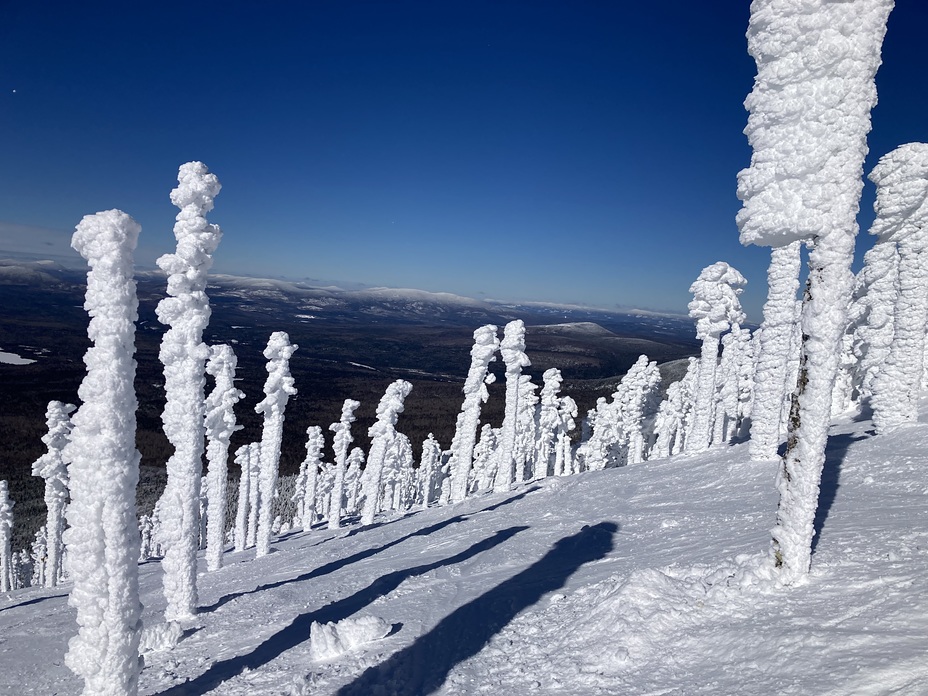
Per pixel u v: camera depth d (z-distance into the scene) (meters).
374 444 38.88
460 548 19.98
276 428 32.56
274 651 11.44
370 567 19.95
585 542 16.59
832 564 8.36
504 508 29.28
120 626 8.24
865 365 28.16
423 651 10.06
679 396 54.78
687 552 12.16
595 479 32.19
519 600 11.93
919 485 13.11
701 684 6.34
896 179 19.97
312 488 50.69
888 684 4.99
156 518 59.56
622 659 7.56
